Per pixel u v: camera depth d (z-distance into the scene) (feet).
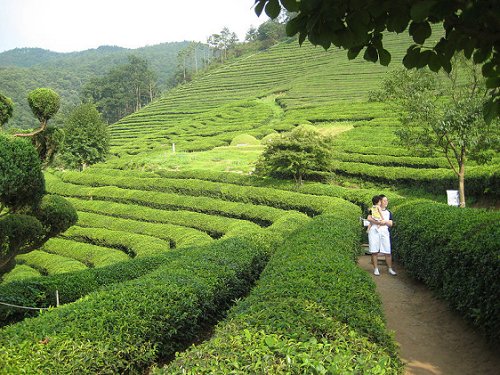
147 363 24.39
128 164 147.13
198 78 392.27
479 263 24.91
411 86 71.97
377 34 15.14
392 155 110.42
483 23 12.98
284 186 103.65
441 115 71.15
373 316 20.62
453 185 86.28
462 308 27.78
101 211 109.29
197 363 14.44
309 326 17.26
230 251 41.86
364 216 78.74
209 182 111.86
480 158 72.08
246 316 18.66
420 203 48.21
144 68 438.40
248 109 238.48
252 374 13.21
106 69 650.02
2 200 42.06
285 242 42.42
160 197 108.47
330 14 12.94
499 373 21.50
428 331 28.27
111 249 85.97
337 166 107.86
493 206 77.66
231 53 464.24
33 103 46.62
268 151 107.76
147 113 298.56
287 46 395.14
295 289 22.57
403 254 43.88
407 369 22.79
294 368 13.26
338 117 171.32
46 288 44.09
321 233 41.68
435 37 215.51
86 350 21.47
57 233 49.62
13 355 19.98
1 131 42.57
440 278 32.30
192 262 36.88
